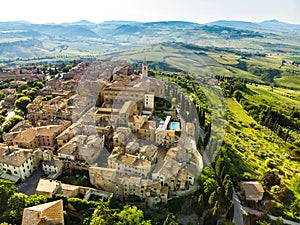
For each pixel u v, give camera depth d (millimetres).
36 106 152500
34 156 98188
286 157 140000
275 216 93875
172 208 83562
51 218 58469
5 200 75500
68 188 83438
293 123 196250
